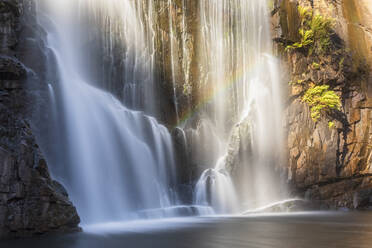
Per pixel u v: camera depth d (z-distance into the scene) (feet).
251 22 83.10
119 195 57.21
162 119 74.18
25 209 37.76
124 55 72.02
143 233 39.55
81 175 53.11
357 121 87.15
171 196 66.28
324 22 82.84
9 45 47.21
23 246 32.37
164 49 76.33
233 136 75.56
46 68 53.42
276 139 77.92
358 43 91.20
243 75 82.07
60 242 34.14
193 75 78.23
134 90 72.23
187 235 37.88
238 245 32.22
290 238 36.29
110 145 59.41
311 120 80.79
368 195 85.10
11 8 48.24
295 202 73.97
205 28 79.77
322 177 80.48
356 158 85.92
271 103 79.15
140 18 74.64
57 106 53.67
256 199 73.26
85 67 66.59
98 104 60.49
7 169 37.35
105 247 31.48
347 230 42.11
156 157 66.74
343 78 84.99
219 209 67.97
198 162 73.92
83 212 49.49
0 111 40.22
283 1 82.74
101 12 70.23
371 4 99.14
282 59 81.46
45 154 48.93
